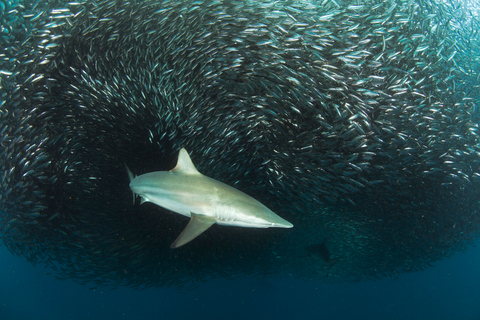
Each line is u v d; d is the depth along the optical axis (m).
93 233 7.34
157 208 7.13
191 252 8.71
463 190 7.63
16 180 5.82
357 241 9.93
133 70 6.08
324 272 12.71
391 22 5.57
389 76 5.59
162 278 10.05
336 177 6.18
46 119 5.94
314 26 5.46
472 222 8.84
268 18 5.68
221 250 8.99
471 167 7.17
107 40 5.94
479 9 6.80
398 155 6.04
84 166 6.59
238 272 11.30
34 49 5.41
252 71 5.79
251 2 5.63
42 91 5.76
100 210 7.09
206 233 8.07
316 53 5.14
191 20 5.86
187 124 6.27
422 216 8.23
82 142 6.41
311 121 5.86
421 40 5.80
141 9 5.86
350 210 8.19
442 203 7.87
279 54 5.67
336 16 5.53
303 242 9.99
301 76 5.47
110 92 6.08
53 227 6.95
